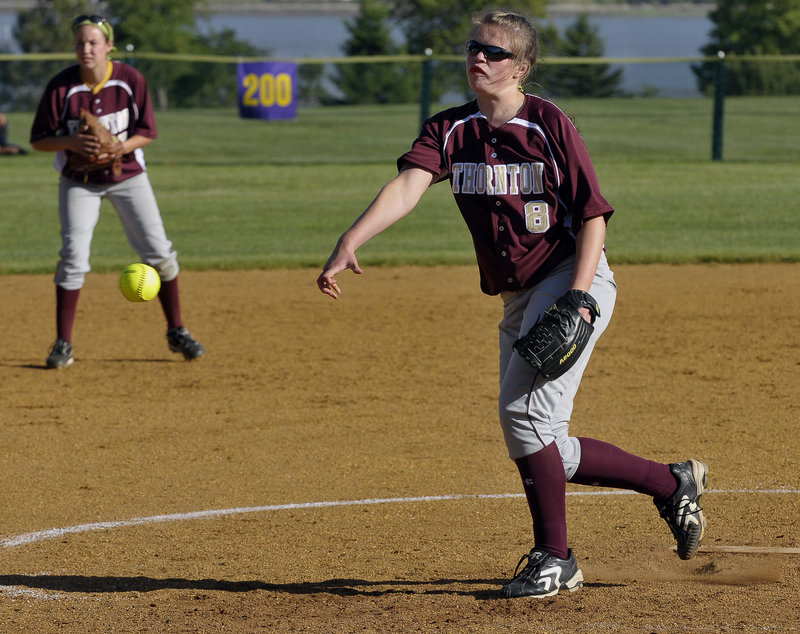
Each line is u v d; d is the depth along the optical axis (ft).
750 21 373.40
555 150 32.78
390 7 373.40
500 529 41.98
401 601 33.63
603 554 38.78
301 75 321.52
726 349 74.33
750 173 168.86
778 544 39.60
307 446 53.93
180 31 371.35
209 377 68.39
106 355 74.49
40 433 56.49
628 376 67.36
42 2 379.35
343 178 167.84
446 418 58.90
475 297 93.40
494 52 32.53
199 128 249.34
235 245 116.26
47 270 103.96
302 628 31.32
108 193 69.62
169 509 44.78
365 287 97.66
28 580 36.50
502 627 30.94
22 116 266.16
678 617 31.60
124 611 33.30
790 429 55.72
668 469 35.24
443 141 33.94
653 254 107.65
